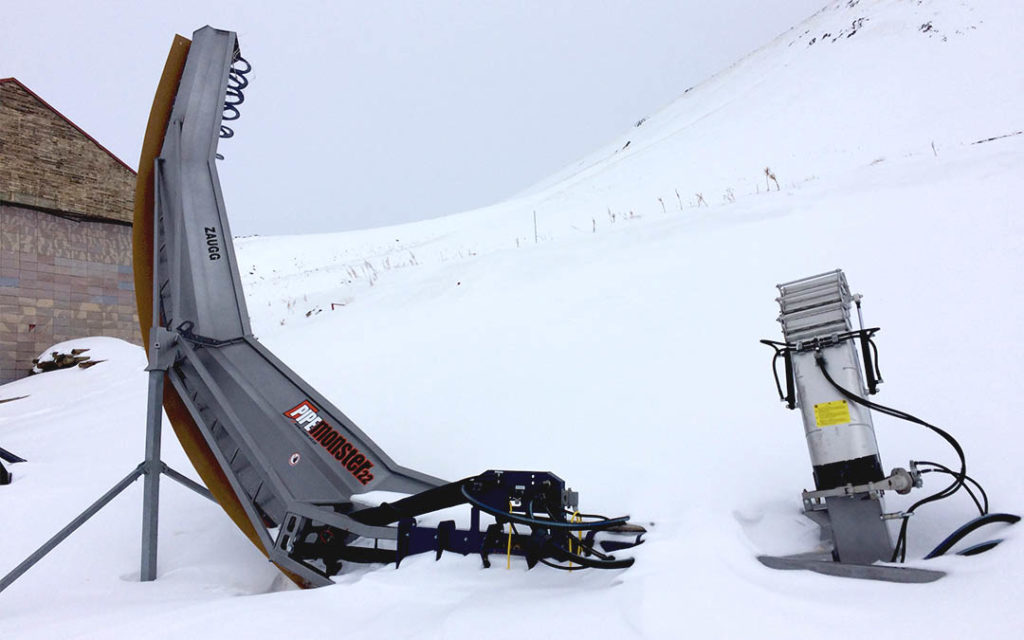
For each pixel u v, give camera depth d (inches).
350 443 174.2
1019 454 132.6
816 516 124.5
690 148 1568.7
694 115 2546.8
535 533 134.1
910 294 215.3
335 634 108.1
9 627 129.3
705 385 202.7
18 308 604.7
